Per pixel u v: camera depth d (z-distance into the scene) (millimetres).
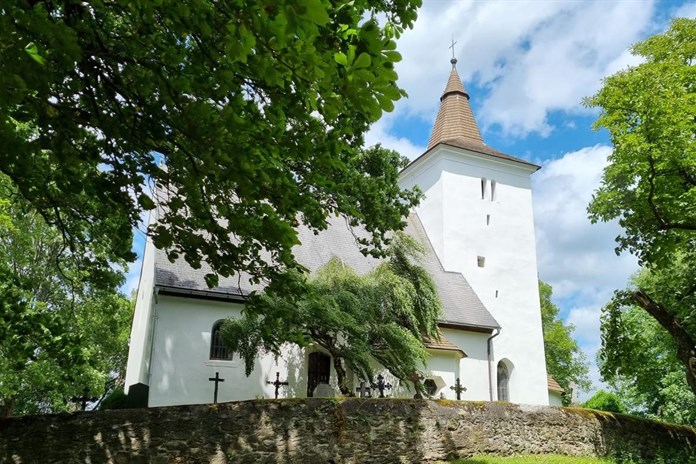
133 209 7137
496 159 30531
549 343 44719
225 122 4895
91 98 5711
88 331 26188
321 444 11719
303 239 24828
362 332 16594
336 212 8625
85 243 10008
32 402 27422
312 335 16891
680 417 30234
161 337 18781
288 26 3088
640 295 17906
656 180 16469
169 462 10156
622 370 19594
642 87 15258
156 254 20203
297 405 11789
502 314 28219
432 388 21969
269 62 3812
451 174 29578
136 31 5730
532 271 29812
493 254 29172
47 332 9523
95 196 8125
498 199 30312
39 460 9164
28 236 23031
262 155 5652
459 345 24312
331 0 4059
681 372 29516
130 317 32000
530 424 14773
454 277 27391
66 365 9828
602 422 16062
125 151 6352
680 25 16844
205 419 10750
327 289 17250
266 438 11188
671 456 15984
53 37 3830
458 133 31984
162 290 18922
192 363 18891
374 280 18328
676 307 19500
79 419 9711
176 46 5512
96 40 5605
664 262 17438
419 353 17297
